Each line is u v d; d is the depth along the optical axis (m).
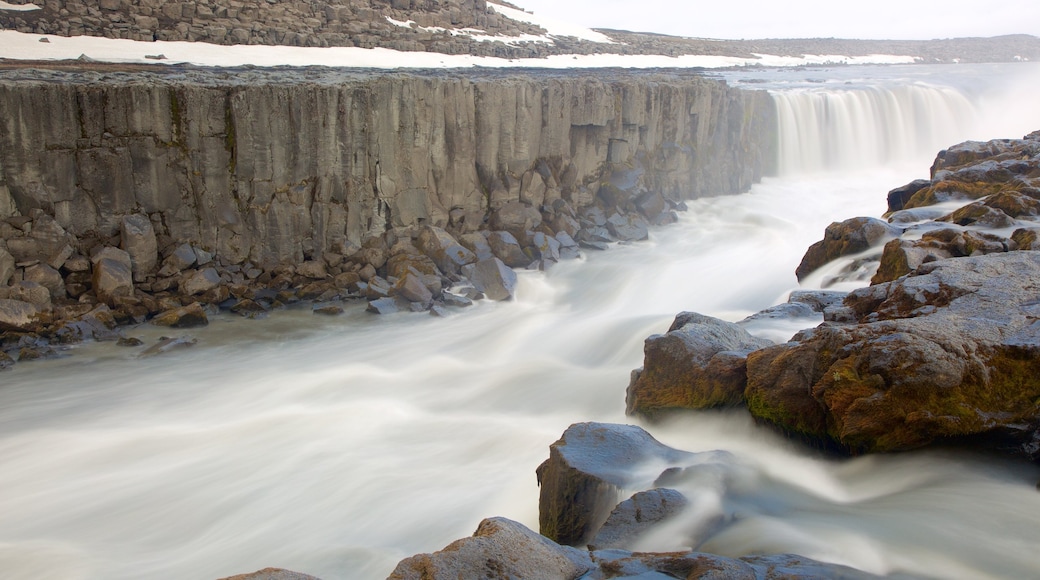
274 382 14.72
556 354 15.70
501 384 14.14
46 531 9.91
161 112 18.02
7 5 28.41
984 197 13.53
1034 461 7.14
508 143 22.25
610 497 7.21
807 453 7.94
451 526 9.19
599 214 23.88
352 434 12.23
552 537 7.59
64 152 17.22
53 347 15.94
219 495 10.56
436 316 18.30
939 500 6.84
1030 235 10.48
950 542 6.28
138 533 9.85
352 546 8.97
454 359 15.81
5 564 9.21
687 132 26.72
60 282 17.12
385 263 20.09
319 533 9.43
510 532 5.66
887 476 7.34
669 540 6.44
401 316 18.34
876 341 7.59
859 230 12.69
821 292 11.30
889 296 8.86
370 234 20.31
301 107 18.97
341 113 19.33
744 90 28.86
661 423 9.08
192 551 9.37
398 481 10.51
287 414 13.15
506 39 42.75
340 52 32.75
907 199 16.48
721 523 6.72
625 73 34.94
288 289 19.11
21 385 14.56
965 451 7.32
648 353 9.39
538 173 22.91
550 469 7.80
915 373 7.29
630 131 24.72
